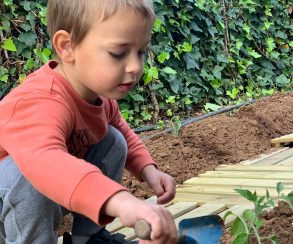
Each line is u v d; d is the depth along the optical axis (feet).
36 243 2.26
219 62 8.53
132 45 2.14
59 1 2.24
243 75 9.12
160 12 7.12
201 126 6.08
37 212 2.23
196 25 7.84
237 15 9.04
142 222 1.70
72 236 2.65
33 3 6.00
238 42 8.77
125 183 4.27
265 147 5.77
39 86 2.23
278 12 9.93
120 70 2.15
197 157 5.16
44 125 2.06
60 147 2.01
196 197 3.93
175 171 4.73
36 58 6.04
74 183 1.84
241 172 4.72
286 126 6.69
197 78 7.81
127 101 6.86
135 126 6.79
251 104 7.39
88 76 2.20
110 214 1.82
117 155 2.70
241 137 5.88
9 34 5.93
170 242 1.74
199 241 2.23
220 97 8.22
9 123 2.09
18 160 1.99
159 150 5.16
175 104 7.44
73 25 2.18
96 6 2.10
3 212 2.28
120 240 2.69
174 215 3.53
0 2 5.85
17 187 2.22
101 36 2.12
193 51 7.80
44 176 1.90
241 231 2.33
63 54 2.27
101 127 2.51
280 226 2.95
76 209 1.85
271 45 9.42
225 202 3.75
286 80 9.57
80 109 2.34
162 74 7.14
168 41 7.25
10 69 5.91
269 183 4.19
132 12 2.10
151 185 2.74
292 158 5.19
